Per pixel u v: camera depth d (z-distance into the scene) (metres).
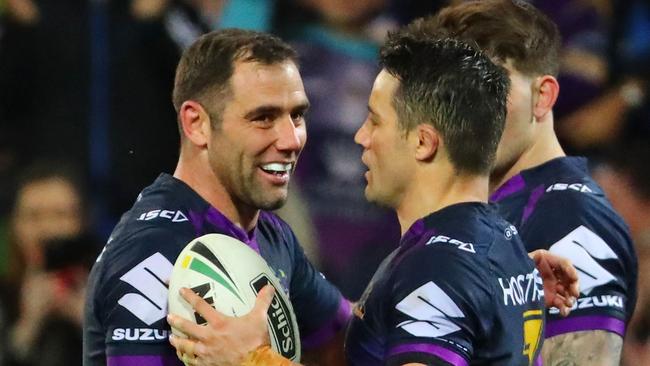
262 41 13.38
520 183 14.97
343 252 24.72
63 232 23.03
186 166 13.70
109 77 25.38
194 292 12.38
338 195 24.78
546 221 14.55
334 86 25.03
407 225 12.98
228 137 13.27
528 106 14.74
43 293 22.50
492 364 12.33
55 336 22.45
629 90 27.58
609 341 14.27
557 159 15.02
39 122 25.39
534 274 13.11
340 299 15.62
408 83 12.70
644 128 27.53
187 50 13.62
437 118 12.57
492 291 12.26
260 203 13.47
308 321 15.27
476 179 12.78
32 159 25.25
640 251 23.64
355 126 24.98
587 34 27.73
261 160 13.32
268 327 12.62
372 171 13.04
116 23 25.44
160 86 25.45
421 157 12.68
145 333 12.71
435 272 12.14
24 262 23.12
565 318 14.28
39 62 25.41
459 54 12.74
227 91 13.21
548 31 14.89
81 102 25.36
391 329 12.34
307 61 25.11
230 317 12.23
